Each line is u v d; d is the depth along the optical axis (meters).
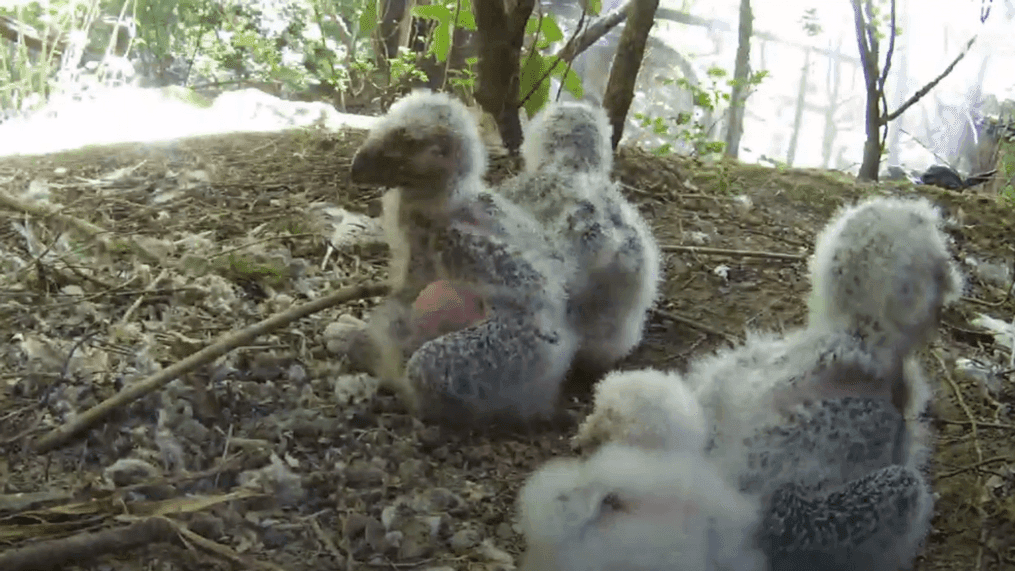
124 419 0.75
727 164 1.52
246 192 1.19
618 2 2.38
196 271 0.98
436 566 0.65
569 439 0.81
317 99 2.05
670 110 2.52
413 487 0.73
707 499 0.56
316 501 0.71
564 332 0.82
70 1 1.87
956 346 1.03
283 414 0.79
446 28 1.40
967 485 0.79
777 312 1.05
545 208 0.90
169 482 0.69
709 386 0.70
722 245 1.21
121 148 1.32
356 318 0.93
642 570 0.54
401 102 0.85
